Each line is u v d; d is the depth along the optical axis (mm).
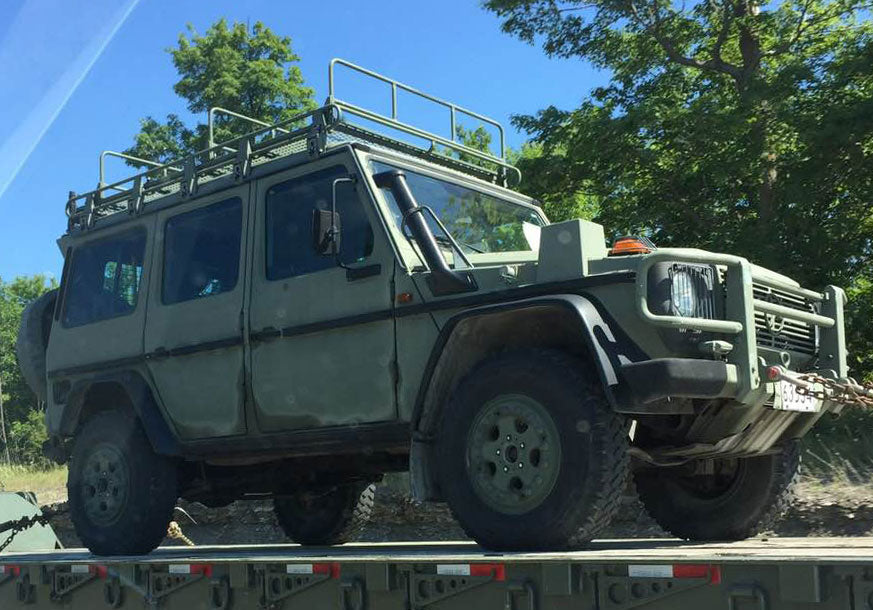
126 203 6457
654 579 3047
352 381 4918
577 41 14195
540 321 4328
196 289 5766
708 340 4082
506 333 4453
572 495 3941
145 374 5926
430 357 4441
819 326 4801
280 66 27625
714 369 3941
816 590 2709
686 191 13516
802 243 11773
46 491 16422
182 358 5723
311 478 6648
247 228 5570
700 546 4359
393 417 4754
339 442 5031
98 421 6043
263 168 5582
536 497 4043
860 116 10891
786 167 12000
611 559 3148
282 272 5332
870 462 9398
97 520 5906
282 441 5238
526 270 4402
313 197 5309
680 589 2992
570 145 13656
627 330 4066
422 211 4945
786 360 4457
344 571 3826
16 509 7211
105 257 6434
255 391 5336
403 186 4891
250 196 5613
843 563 2686
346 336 4965
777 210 12055
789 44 13031
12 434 34906
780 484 5117
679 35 13852
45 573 5078
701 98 12836
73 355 6387
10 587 5293
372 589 3715
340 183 5176
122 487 5820
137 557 5180
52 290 7227
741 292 4121
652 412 3939
